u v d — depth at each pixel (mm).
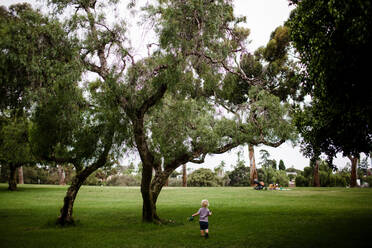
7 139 24938
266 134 15250
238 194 26859
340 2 6703
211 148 13750
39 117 10672
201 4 10836
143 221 12508
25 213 15391
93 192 29281
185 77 11727
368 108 7039
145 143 12156
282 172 63125
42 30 9969
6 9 9969
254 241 8664
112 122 11477
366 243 8125
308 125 10797
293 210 15320
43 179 61500
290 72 26688
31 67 9133
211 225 11742
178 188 37062
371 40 6273
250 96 15883
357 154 9680
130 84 11211
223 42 12094
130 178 57188
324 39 7574
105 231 10758
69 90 10328
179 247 8195
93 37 11578
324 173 48812
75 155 12273
